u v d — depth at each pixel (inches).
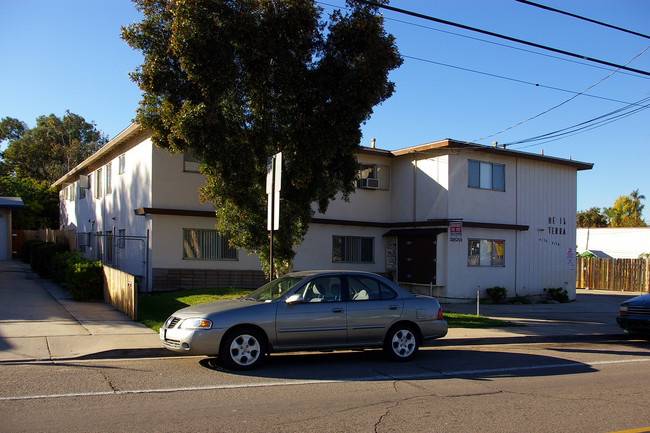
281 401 262.8
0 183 1430.9
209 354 326.3
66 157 2032.5
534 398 278.1
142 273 733.3
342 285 364.5
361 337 358.0
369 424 228.5
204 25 456.4
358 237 869.8
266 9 482.0
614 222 2807.6
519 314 699.4
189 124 470.6
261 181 533.0
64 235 971.3
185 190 733.9
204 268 740.0
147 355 378.0
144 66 490.0
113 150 903.1
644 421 240.1
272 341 337.1
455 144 797.2
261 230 531.8
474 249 837.2
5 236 1172.5
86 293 608.7
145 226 735.7
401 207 886.4
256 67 486.3
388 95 527.8
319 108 507.2
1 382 291.9
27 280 789.2
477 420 237.1
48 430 213.0
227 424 225.0
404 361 371.9
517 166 896.9
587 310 785.6
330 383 304.2
